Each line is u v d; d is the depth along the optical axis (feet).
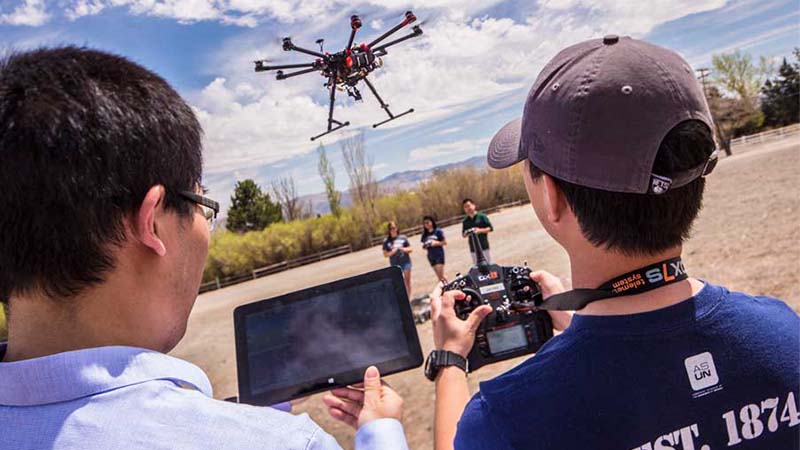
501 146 4.52
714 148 3.30
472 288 5.51
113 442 2.46
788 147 76.23
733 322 3.23
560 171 3.46
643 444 3.05
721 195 44.32
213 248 117.29
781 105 165.17
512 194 124.36
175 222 2.98
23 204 2.53
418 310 29.22
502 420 3.23
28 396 2.51
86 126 2.58
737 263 24.30
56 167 2.52
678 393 3.08
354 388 5.40
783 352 3.23
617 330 3.20
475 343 5.40
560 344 3.35
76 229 2.58
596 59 3.38
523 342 5.38
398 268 5.56
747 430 3.11
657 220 3.29
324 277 77.87
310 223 124.06
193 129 3.10
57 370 2.53
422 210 125.08
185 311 3.16
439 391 4.86
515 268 5.58
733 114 152.05
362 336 5.41
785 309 3.52
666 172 3.19
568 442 3.09
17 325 2.78
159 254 2.80
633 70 3.26
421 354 5.32
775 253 23.82
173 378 2.79
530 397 3.21
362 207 123.54
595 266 3.54
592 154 3.30
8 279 2.64
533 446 3.14
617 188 3.26
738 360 3.15
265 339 5.49
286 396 5.32
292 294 5.57
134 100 2.77
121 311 2.82
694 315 3.22
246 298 75.41
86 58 2.81
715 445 3.08
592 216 3.39
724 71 152.25
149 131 2.77
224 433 2.59
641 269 3.35
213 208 3.25
